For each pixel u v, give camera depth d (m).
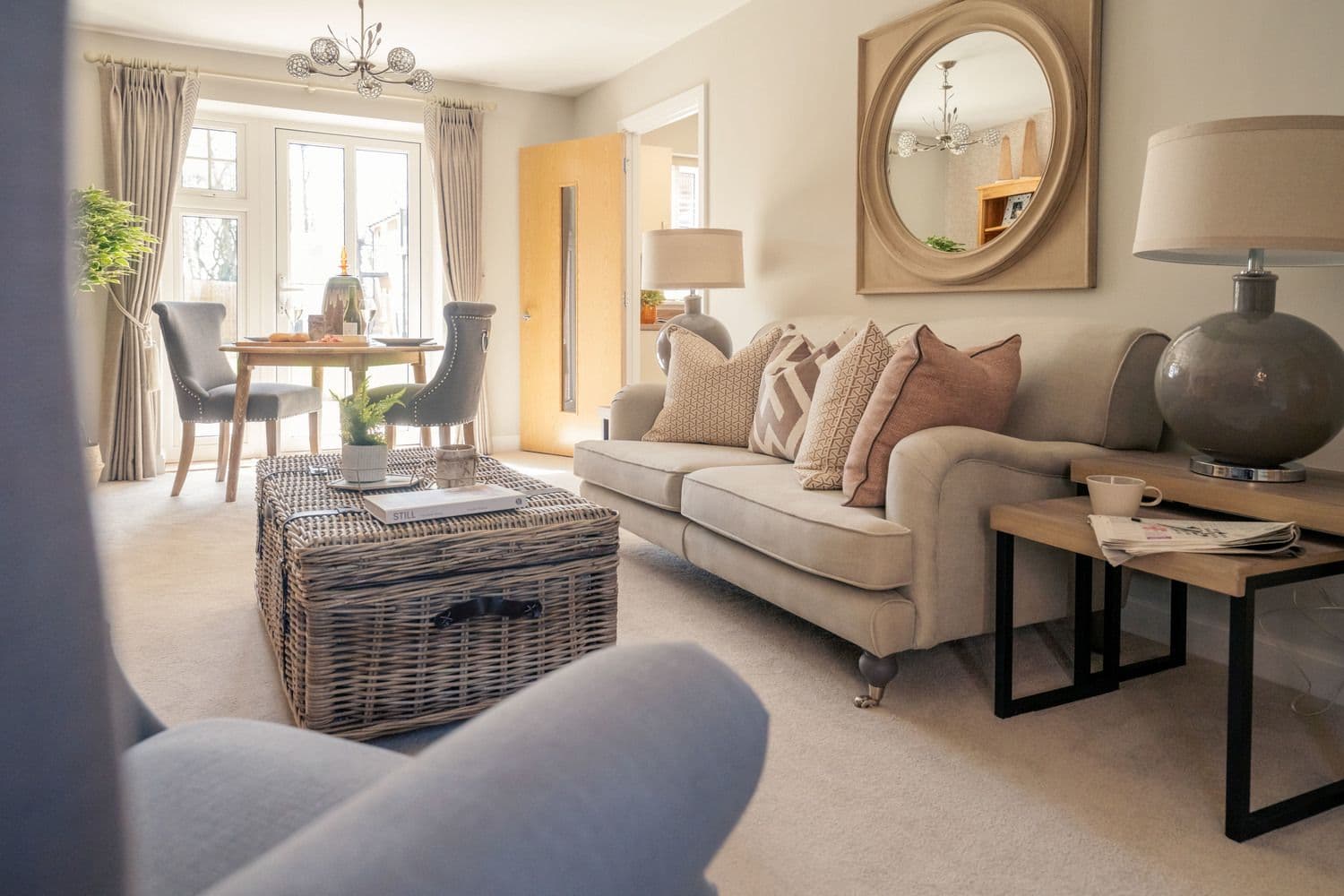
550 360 6.33
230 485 4.47
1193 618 2.54
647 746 0.44
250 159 5.82
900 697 2.18
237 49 5.42
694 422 3.51
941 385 2.22
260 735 0.86
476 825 0.37
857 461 2.26
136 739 0.88
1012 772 1.81
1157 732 1.99
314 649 1.82
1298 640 2.35
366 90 4.29
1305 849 1.54
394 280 6.38
